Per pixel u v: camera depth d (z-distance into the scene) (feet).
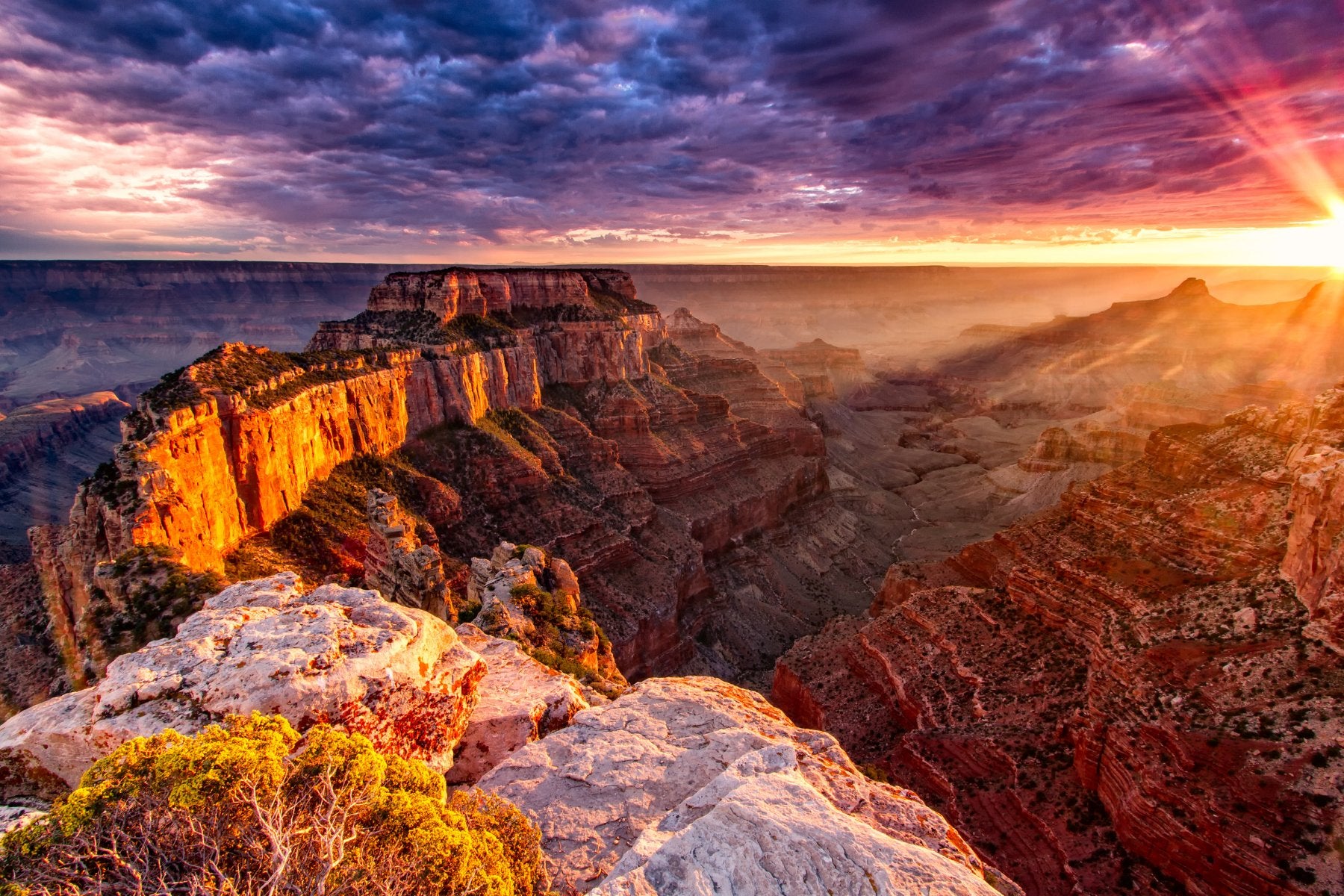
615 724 68.80
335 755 39.40
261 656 53.98
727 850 41.19
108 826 32.86
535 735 70.28
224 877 31.86
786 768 55.52
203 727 47.62
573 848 52.11
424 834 36.52
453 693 64.44
